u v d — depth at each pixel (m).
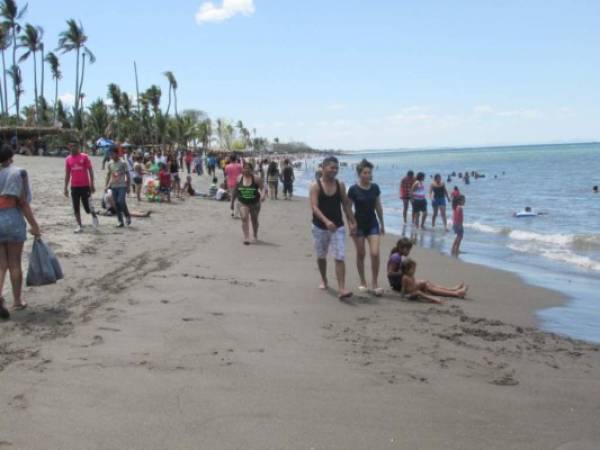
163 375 4.91
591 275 11.06
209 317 6.79
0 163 6.45
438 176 18.16
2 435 3.79
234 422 4.10
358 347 5.95
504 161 110.19
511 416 4.40
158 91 80.69
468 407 4.54
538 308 8.23
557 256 13.38
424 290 8.63
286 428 4.04
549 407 4.60
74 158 12.34
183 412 4.22
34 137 53.72
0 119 62.41
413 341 6.23
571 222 20.70
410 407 4.49
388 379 5.07
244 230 13.23
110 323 6.33
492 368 5.47
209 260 10.69
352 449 3.78
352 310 7.50
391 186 45.66
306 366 5.30
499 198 31.77
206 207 21.30
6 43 61.66
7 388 4.52
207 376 4.94
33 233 6.71
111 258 10.05
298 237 14.71
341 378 5.04
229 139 130.25
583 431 4.18
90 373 4.89
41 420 4.02
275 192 28.78
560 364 5.66
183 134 86.25
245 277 9.30
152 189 21.83
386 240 15.75
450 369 5.39
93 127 76.94
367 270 10.53
